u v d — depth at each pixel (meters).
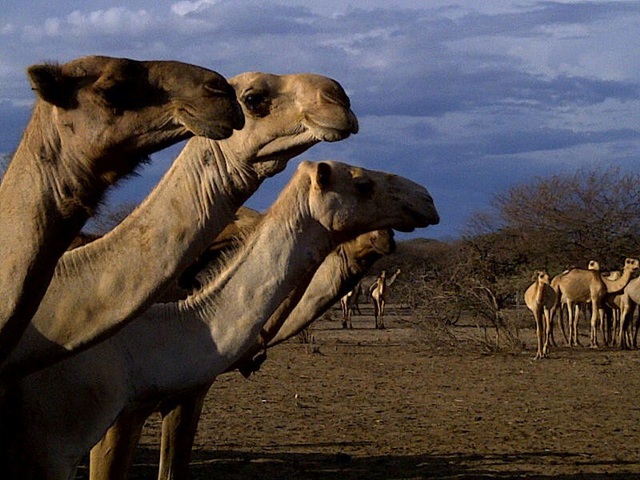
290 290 6.61
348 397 16.52
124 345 6.02
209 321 6.30
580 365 22.47
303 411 14.88
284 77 5.10
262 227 6.61
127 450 6.28
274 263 6.50
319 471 10.41
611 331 29.05
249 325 6.36
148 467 10.49
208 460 10.95
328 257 8.04
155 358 6.10
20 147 3.84
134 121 3.67
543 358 24.14
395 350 25.72
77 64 3.72
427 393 17.20
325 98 4.98
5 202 3.78
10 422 5.49
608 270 39.31
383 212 7.04
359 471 10.45
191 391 6.34
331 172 6.80
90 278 4.75
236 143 5.01
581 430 13.39
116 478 6.26
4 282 3.72
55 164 3.77
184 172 4.99
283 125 4.99
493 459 11.27
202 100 3.67
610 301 27.69
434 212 7.28
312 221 6.77
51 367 5.59
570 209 39.88
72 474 5.70
